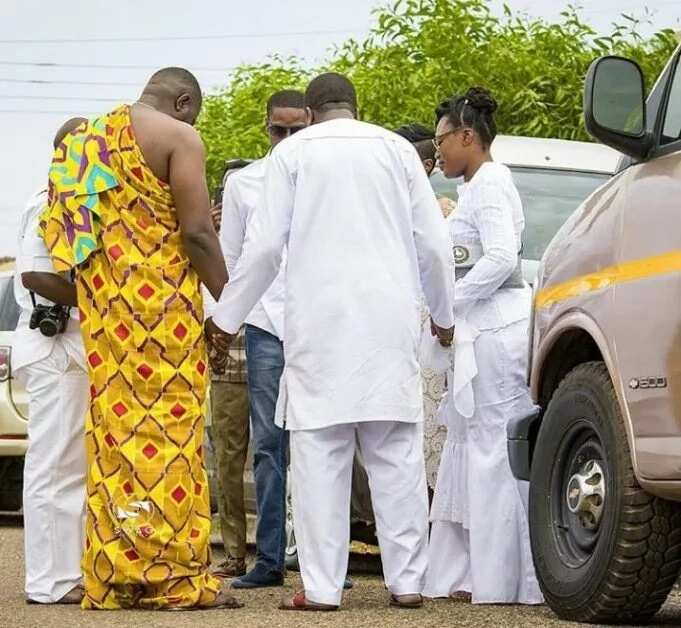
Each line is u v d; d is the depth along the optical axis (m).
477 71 19.50
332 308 7.43
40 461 7.98
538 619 7.24
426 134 9.66
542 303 7.63
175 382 7.45
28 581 7.95
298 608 7.46
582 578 6.98
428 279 7.73
